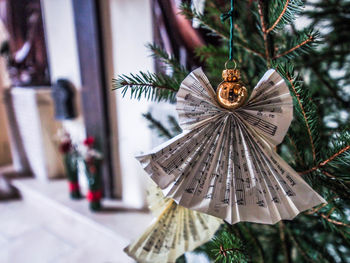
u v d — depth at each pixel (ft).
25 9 4.03
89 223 3.34
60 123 4.58
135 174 3.33
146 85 1.00
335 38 1.39
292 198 0.76
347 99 1.39
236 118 0.75
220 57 1.24
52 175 4.69
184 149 0.77
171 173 0.77
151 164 0.77
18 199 4.68
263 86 0.71
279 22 0.93
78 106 3.87
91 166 3.34
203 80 0.73
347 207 1.13
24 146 4.90
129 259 2.90
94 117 3.36
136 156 0.77
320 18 1.39
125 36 2.86
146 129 2.96
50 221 3.98
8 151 5.99
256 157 0.77
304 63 1.36
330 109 1.36
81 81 3.34
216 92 0.75
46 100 4.36
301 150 1.01
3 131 5.89
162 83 1.04
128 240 2.92
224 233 0.97
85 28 3.06
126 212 3.43
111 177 3.60
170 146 0.77
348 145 0.85
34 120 4.41
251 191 0.78
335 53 1.33
